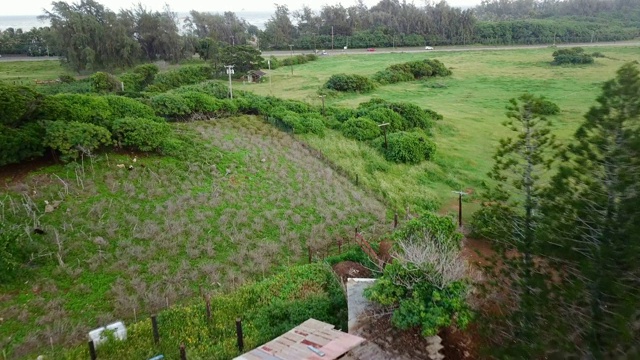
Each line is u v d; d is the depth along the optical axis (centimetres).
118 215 2108
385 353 1271
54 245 1856
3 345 1402
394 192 2730
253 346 1373
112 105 2802
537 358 1069
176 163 2631
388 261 1764
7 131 2206
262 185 2570
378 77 6269
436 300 1329
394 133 3416
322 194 2558
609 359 995
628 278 1012
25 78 6241
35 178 2267
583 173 1123
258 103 3816
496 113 4678
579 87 5747
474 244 1997
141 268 1802
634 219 1016
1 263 1656
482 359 1233
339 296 1593
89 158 2483
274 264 1908
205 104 3528
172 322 1484
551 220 1172
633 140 1028
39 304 1581
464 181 3061
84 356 1320
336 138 3425
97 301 1625
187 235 2033
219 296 1628
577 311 1063
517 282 1216
